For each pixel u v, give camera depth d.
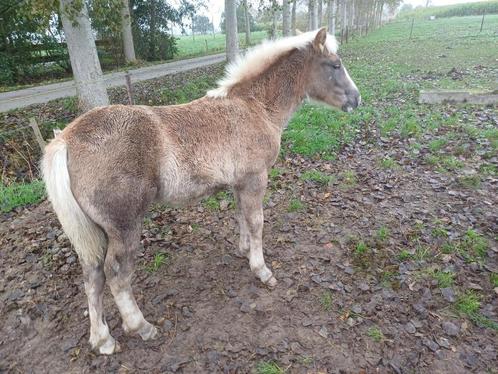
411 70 12.62
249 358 2.61
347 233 3.97
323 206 4.52
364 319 2.88
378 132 6.72
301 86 3.35
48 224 4.40
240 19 47.06
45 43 16.22
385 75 11.97
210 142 2.64
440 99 8.15
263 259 3.33
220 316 3.00
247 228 3.26
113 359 2.65
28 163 5.79
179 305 3.14
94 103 7.42
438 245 3.69
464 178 4.84
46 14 6.23
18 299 3.26
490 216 4.06
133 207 2.36
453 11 66.00
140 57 22.97
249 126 2.87
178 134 2.53
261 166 2.97
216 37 50.81
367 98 8.94
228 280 3.42
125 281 2.54
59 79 15.98
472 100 7.95
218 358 2.62
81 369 2.60
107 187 2.24
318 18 21.44
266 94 3.12
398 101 8.60
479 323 2.79
